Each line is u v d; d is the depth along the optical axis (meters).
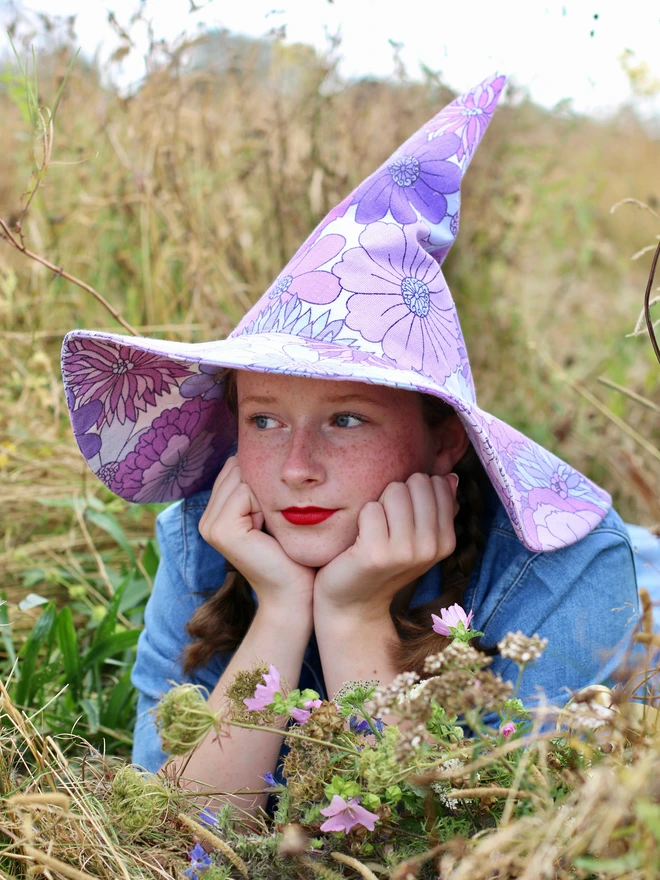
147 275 3.29
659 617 1.88
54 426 3.04
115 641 1.99
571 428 2.93
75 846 1.23
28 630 2.35
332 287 1.46
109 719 1.92
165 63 3.14
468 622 1.23
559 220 4.04
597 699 1.09
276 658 1.50
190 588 1.79
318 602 1.51
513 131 3.56
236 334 1.63
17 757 1.58
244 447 1.54
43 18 3.17
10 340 3.17
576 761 1.07
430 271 1.52
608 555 1.59
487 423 1.51
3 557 2.55
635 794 0.85
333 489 1.47
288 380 1.45
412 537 1.46
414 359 1.44
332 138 3.43
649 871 0.83
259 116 3.52
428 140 1.60
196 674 1.70
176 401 1.68
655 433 2.95
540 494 1.55
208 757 1.45
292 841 1.08
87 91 3.40
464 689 1.01
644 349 3.58
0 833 1.27
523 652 1.01
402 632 1.60
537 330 3.79
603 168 4.59
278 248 3.43
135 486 1.79
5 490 2.73
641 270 4.46
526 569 1.58
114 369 1.58
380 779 1.02
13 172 3.61
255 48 3.39
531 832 0.93
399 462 1.50
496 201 3.61
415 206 1.56
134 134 3.23
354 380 1.33
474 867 0.92
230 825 1.23
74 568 2.57
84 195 3.31
